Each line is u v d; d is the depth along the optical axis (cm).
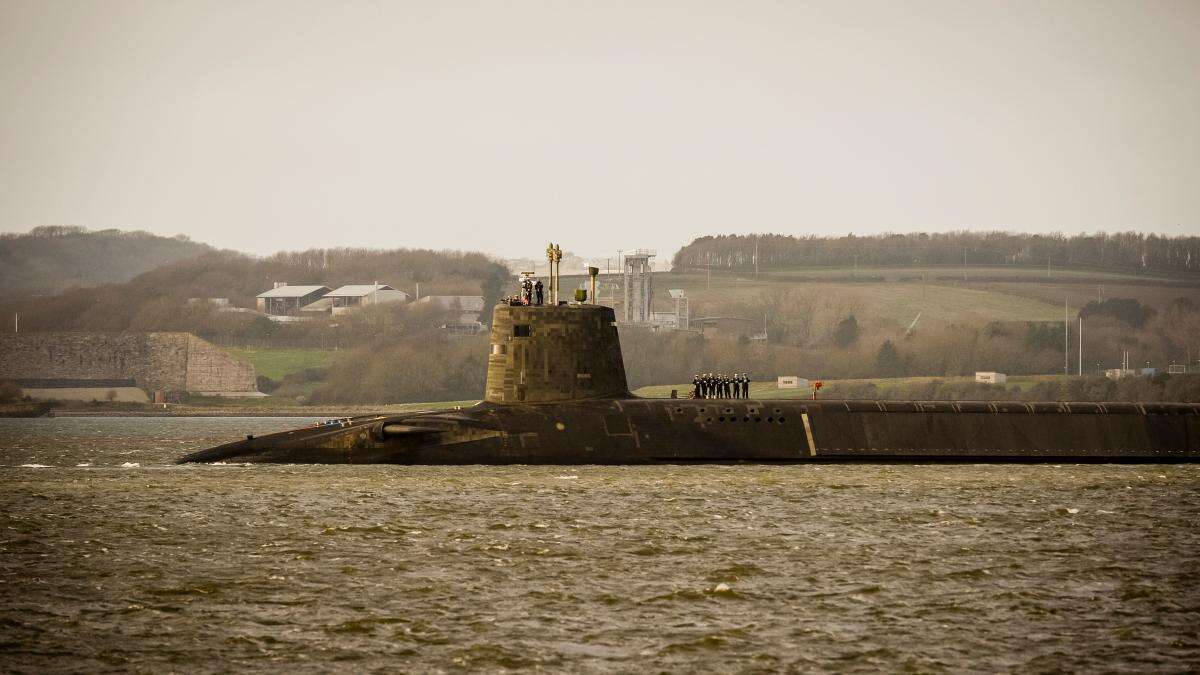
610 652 11619
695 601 13450
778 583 14300
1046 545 16712
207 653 11588
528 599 13512
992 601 13475
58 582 14325
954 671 11094
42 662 11319
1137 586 14212
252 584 14212
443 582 14300
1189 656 11512
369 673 11044
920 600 13512
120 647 11762
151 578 14538
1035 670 11131
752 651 11650
